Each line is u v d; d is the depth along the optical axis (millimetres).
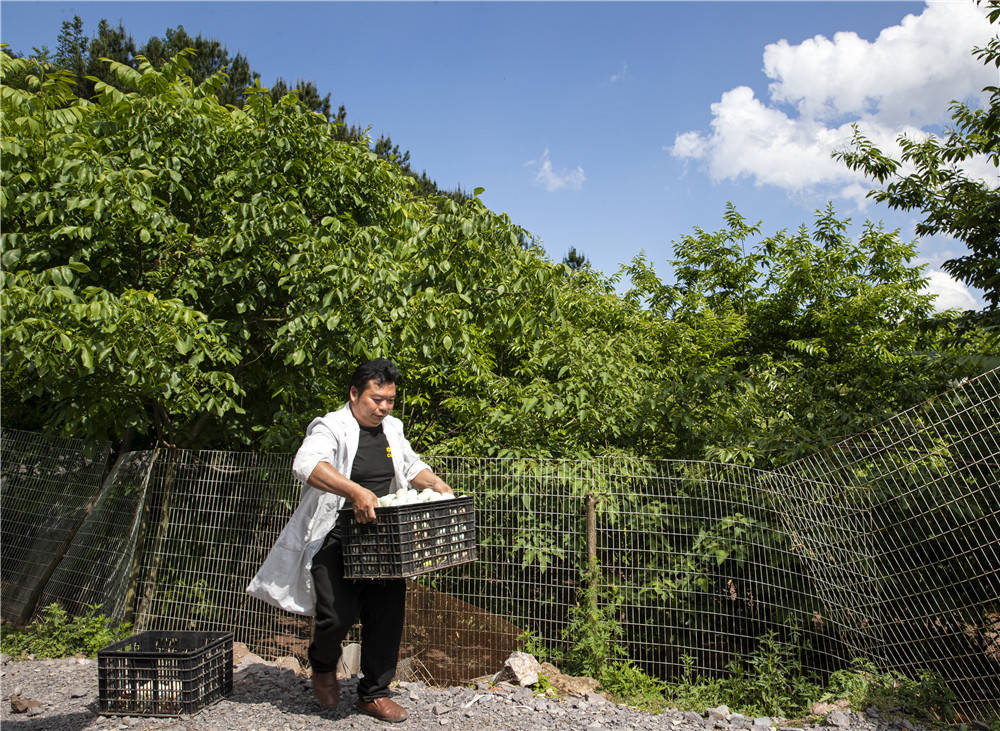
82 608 5402
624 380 6383
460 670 4555
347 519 3326
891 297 8984
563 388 5879
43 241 4738
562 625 4594
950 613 4137
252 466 5090
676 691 4281
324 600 3455
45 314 3943
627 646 4617
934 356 5926
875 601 4332
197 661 3732
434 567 3352
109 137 5270
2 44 4617
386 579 3412
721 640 4504
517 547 4613
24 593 5781
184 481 5258
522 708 3848
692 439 5566
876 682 4094
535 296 5449
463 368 5555
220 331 5129
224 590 5008
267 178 5402
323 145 5875
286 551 3637
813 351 8109
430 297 4906
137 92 5691
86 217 4715
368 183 6273
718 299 10641
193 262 5105
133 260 5184
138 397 5035
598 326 9031
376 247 5441
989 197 6359
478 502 4797
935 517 4258
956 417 4289
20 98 4684
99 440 5898
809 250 10070
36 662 4734
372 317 4789
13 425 6891
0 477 6309
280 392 5430
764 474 4570
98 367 4426
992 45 5859
